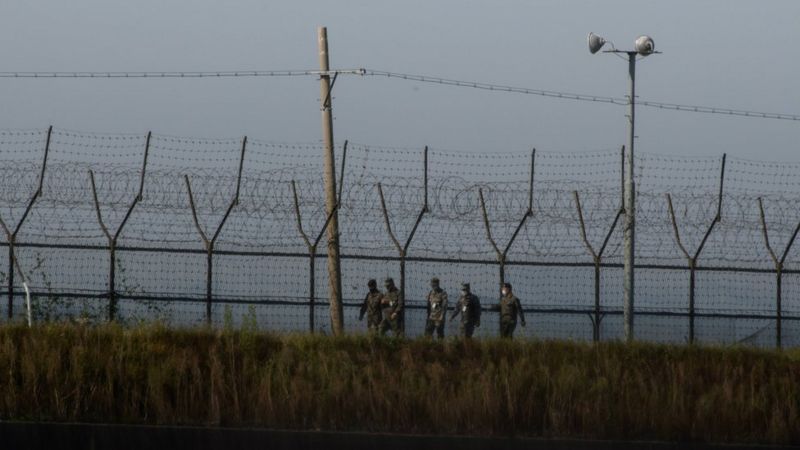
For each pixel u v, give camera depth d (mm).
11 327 60906
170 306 73875
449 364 61438
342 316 75375
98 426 52688
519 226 77375
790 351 68062
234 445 52938
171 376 56188
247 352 59500
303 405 55406
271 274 75188
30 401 54656
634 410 56906
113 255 73562
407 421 55500
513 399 56406
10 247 72812
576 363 60844
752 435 57438
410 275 76500
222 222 74750
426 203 76750
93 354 57062
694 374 61438
